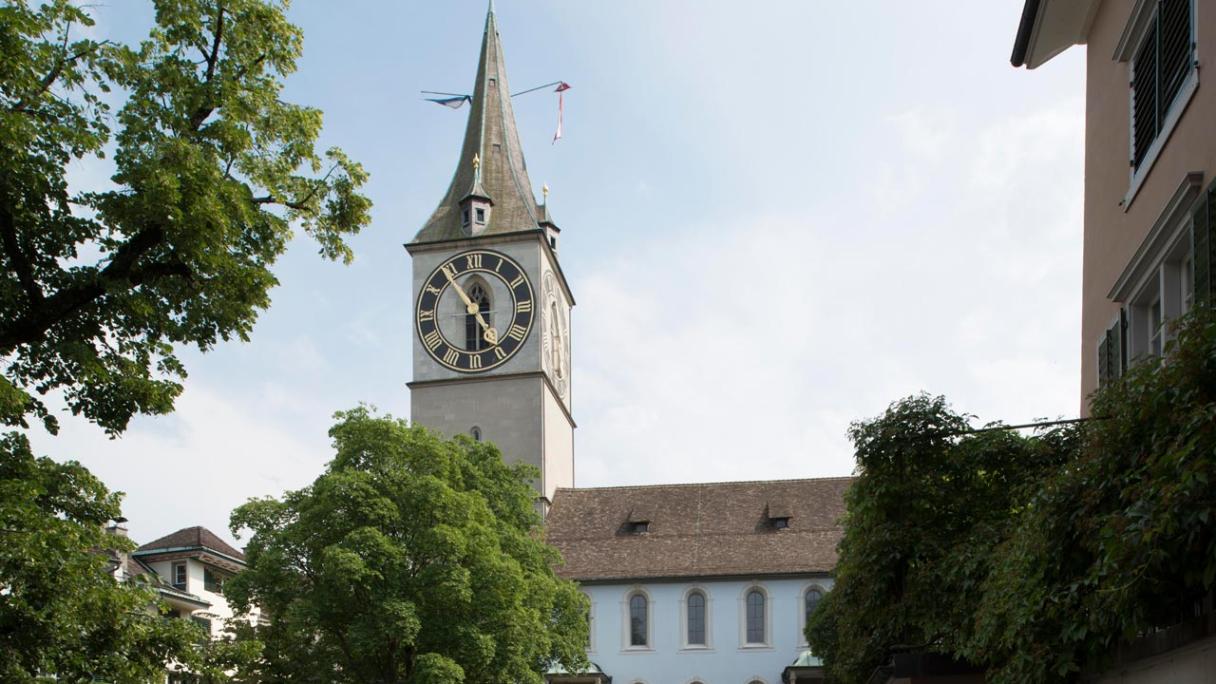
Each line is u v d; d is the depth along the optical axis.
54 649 17.66
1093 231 20.58
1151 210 16.94
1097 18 20.31
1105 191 19.78
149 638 19.06
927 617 19.45
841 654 26.92
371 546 39.38
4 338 18.64
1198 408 9.81
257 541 43.62
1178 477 9.91
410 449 43.66
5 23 16.75
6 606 16.94
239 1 19.48
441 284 68.81
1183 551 10.09
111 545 19.61
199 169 18.17
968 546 18.42
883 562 20.02
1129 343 17.89
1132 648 12.13
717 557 65.19
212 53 19.83
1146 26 17.41
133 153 18.52
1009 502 19.50
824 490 69.12
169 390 20.14
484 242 68.75
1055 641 12.61
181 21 19.34
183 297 20.02
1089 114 20.86
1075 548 12.23
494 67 74.81
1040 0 20.30
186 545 68.25
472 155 72.38
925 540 19.70
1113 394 12.53
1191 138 15.10
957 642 17.44
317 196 21.25
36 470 19.12
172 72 18.97
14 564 16.88
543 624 45.28
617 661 63.97
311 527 41.09
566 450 73.69
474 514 43.00
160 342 20.66
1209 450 9.58
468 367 67.69
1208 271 13.88
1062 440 19.42
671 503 69.38
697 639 63.94
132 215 18.27
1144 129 17.61
